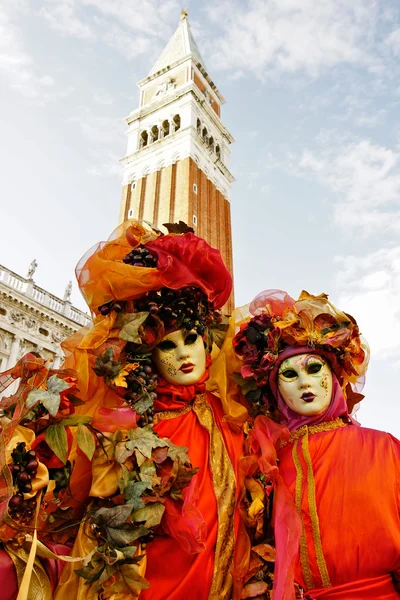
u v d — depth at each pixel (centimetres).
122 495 176
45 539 176
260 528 190
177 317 221
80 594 160
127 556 162
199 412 225
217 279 240
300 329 227
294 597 158
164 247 226
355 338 235
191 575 174
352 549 178
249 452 215
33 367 185
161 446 189
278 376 226
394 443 208
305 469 203
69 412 186
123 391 208
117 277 211
